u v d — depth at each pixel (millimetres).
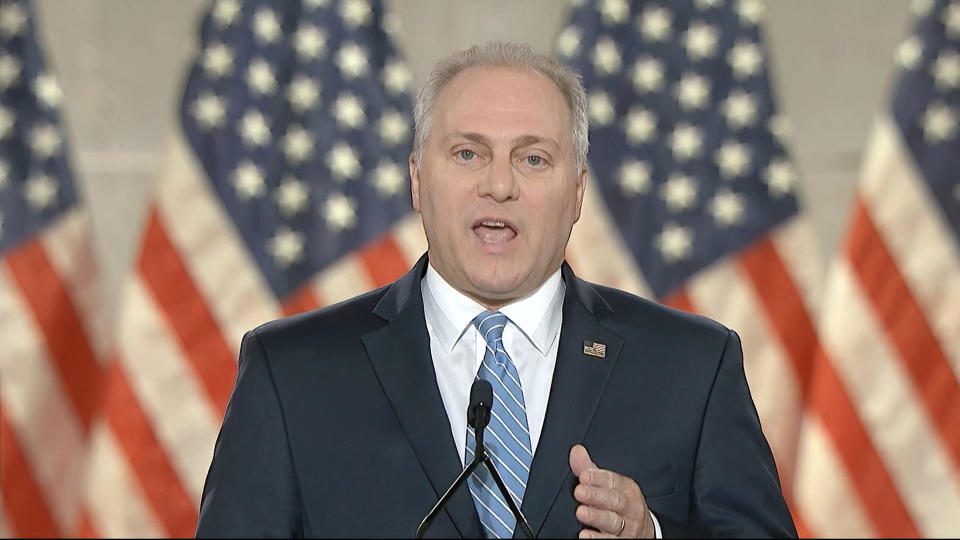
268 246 14969
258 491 6691
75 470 15039
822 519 14586
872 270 14719
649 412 7016
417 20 15719
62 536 14969
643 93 15227
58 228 15133
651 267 15008
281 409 6922
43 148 15180
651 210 15078
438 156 6988
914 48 14930
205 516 6676
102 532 14617
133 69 15586
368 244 15070
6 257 14984
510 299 7215
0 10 15227
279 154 15117
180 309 14828
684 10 15344
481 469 6738
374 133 15227
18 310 14977
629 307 7641
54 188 15164
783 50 15531
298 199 15117
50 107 15219
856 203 14898
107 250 15391
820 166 15414
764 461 7094
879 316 14664
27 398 14953
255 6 15281
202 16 15320
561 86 7152
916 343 14586
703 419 7082
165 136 15562
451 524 6547
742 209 15086
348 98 15266
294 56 15281
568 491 6691
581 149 7285
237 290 14906
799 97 15500
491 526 6598
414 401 6898
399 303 7391
